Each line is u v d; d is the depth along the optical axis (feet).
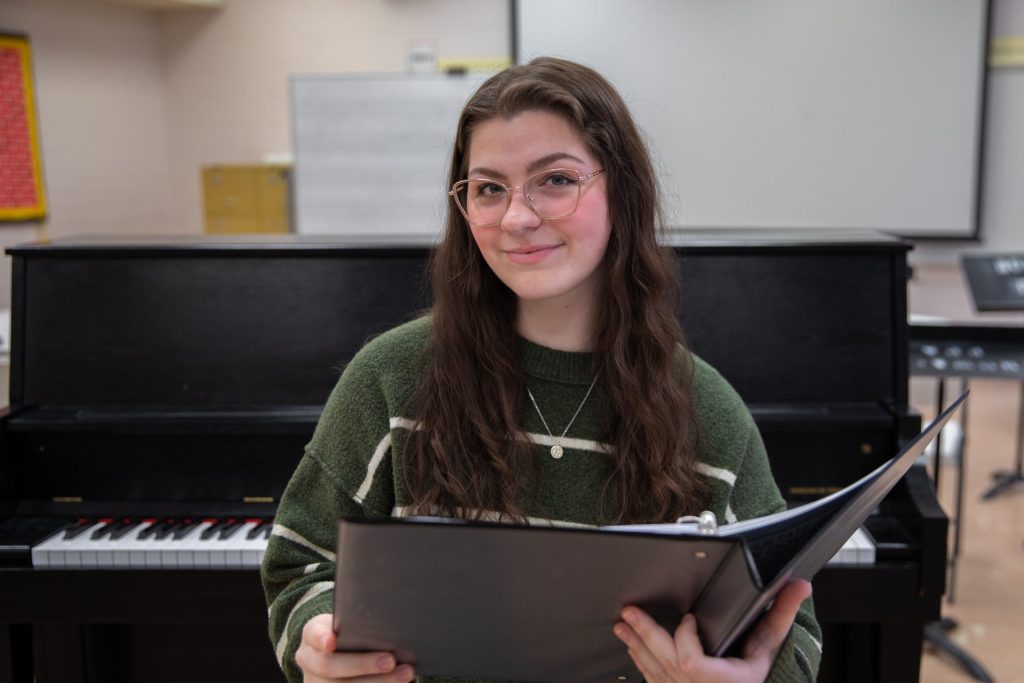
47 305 5.92
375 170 16.06
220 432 5.65
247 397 5.86
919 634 5.43
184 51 16.97
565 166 3.08
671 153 15.87
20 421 5.65
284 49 16.76
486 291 3.38
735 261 5.92
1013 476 12.94
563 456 3.32
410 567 2.55
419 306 5.84
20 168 13.65
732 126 15.69
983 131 15.16
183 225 17.53
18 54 13.52
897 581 5.24
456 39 16.35
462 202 3.36
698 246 5.88
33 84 13.84
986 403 16.56
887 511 5.67
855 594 5.27
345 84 15.84
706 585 2.59
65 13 14.49
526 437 3.28
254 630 6.20
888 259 5.91
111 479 5.80
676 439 3.27
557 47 15.85
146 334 5.91
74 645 6.09
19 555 5.29
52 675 6.13
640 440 3.26
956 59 15.05
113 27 15.67
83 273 5.94
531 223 3.05
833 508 2.73
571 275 3.13
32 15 13.83
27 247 5.92
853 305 5.89
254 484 5.80
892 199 15.58
